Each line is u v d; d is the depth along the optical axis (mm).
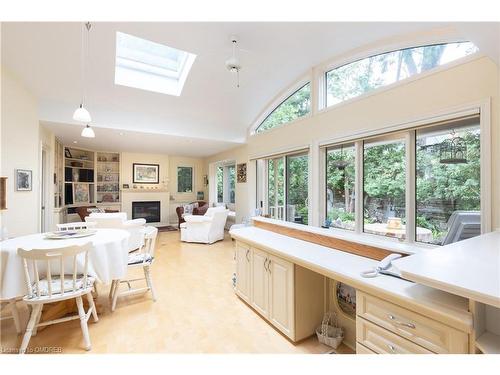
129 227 4668
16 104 3484
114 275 2309
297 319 1952
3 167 3262
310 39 3451
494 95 2246
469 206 2521
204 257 4520
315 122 4266
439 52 2863
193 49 3609
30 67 3443
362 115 3461
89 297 2209
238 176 6801
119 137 5543
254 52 3746
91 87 4113
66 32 3025
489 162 2266
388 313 1215
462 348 966
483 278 977
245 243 2602
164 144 6449
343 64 3980
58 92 4059
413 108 2861
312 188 4312
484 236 1751
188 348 1908
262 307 2305
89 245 1962
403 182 3105
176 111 5281
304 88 4766
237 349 1896
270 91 5016
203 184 9031
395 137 3186
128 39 3781
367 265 1609
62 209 5723
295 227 2516
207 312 2463
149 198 7891
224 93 4859
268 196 5820
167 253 4801
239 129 6281
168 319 2332
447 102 2562
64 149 6375
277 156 5355
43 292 1896
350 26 3129
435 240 2809
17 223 3498
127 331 2137
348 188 3846
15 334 2082
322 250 2023
